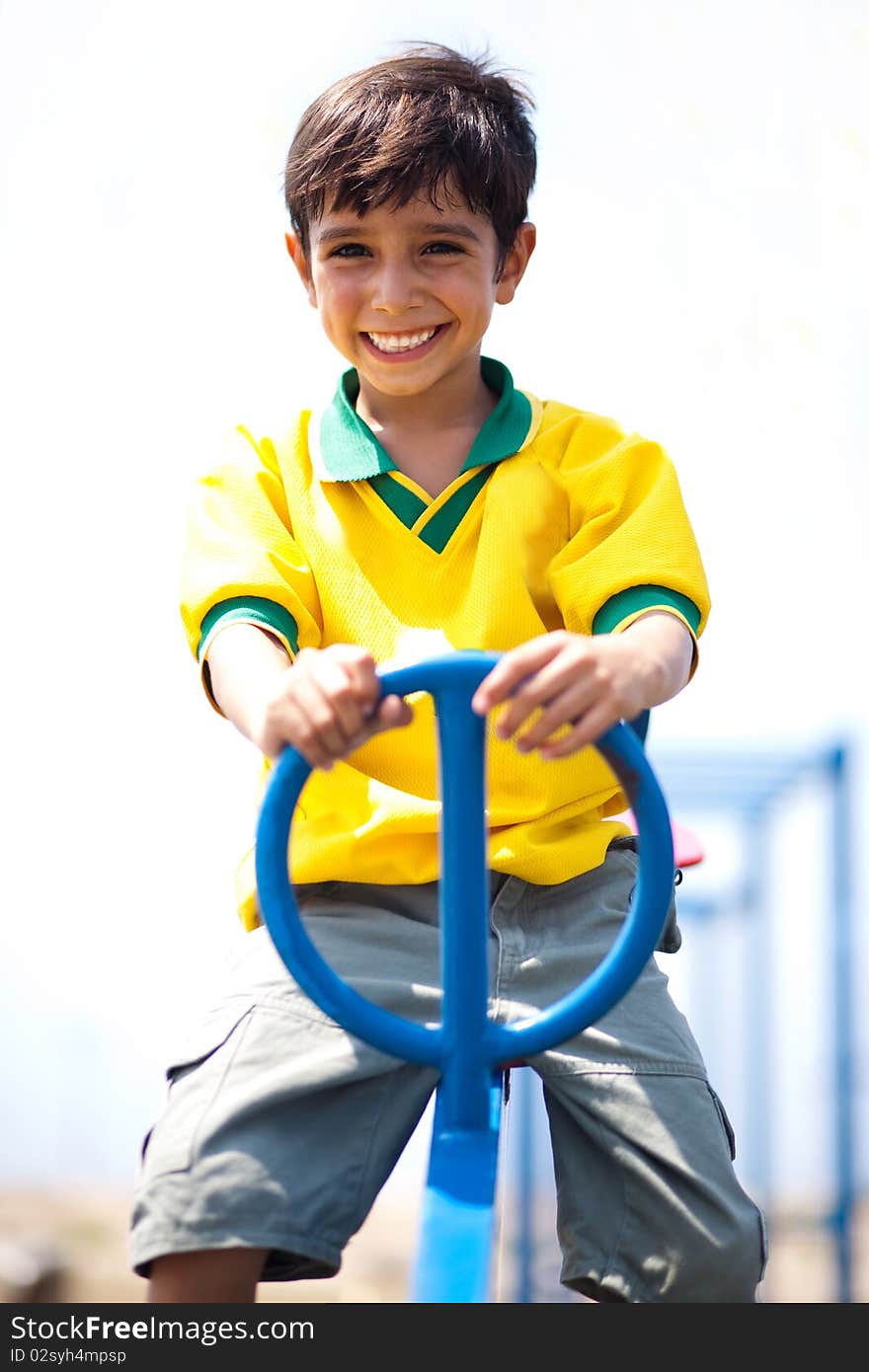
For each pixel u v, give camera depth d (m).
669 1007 1.66
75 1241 5.52
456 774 1.29
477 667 1.27
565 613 1.71
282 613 1.66
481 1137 1.34
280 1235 1.43
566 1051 1.59
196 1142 1.46
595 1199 1.58
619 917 1.66
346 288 1.73
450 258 1.73
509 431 1.81
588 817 1.73
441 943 1.33
